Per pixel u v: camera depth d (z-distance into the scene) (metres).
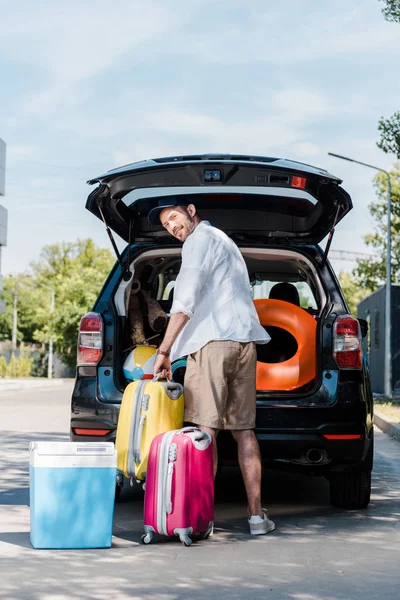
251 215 6.86
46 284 102.25
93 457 5.35
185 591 4.38
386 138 19.81
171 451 5.40
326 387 6.14
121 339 6.42
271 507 6.83
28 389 32.69
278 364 6.29
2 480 8.04
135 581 4.57
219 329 5.79
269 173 6.09
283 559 5.08
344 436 6.08
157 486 5.45
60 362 71.62
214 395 5.74
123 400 5.78
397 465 9.59
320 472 6.50
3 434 12.49
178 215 6.04
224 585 4.50
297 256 6.65
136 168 6.04
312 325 6.37
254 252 6.67
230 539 5.64
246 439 5.88
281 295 7.64
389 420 14.27
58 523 5.31
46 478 5.30
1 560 5.02
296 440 6.02
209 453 5.59
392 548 5.38
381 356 27.44
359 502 6.68
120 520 6.25
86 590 4.39
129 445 5.64
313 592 4.38
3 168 33.09
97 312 6.40
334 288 6.48
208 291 5.88
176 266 7.81
